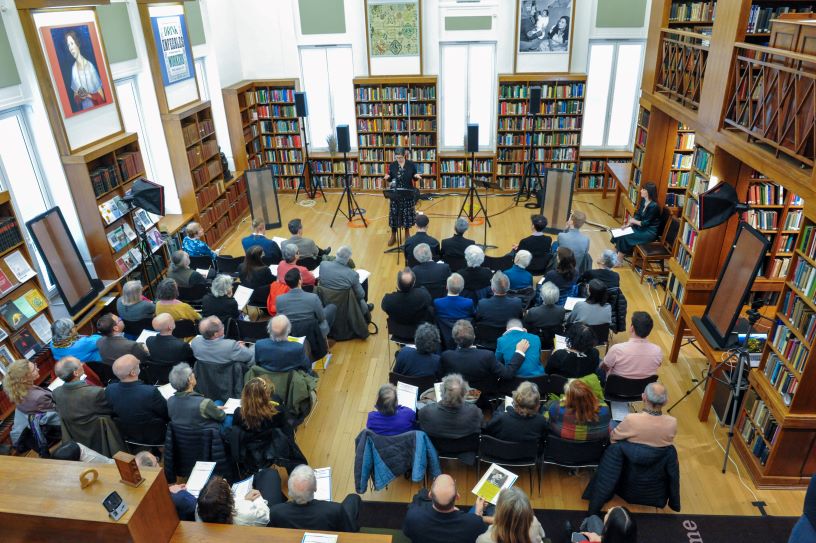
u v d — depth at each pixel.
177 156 7.84
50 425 4.29
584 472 4.32
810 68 3.65
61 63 5.62
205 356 4.45
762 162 4.18
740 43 4.55
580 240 6.23
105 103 6.38
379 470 3.72
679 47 6.41
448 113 10.50
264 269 5.93
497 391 4.41
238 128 9.77
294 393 4.33
